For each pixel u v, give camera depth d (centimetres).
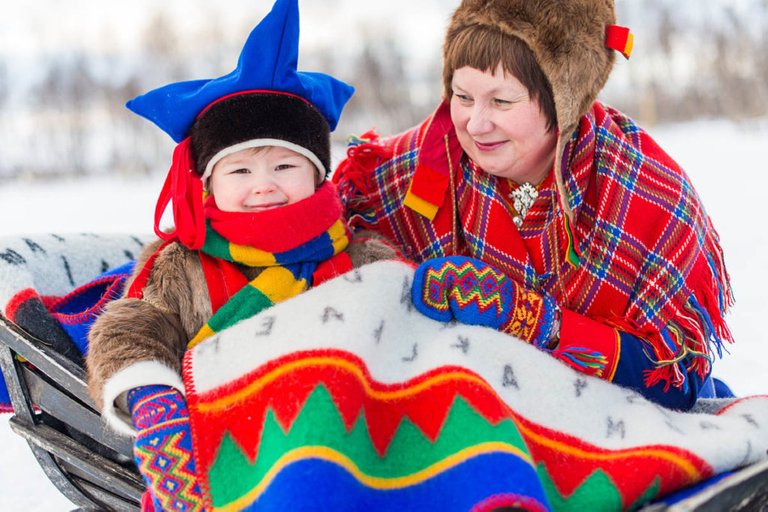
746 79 1795
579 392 166
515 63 174
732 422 167
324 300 161
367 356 155
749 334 352
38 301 186
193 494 150
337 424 143
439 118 201
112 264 225
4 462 283
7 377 188
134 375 155
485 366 162
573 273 188
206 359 158
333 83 202
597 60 175
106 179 1609
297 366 150
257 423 151
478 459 142
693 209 190
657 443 156
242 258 175
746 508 135
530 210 193
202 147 177
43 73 2408
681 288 183
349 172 209
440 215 201
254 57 175
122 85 2298
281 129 175
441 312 172
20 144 2058
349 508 137
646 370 178
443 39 190
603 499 152
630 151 190
